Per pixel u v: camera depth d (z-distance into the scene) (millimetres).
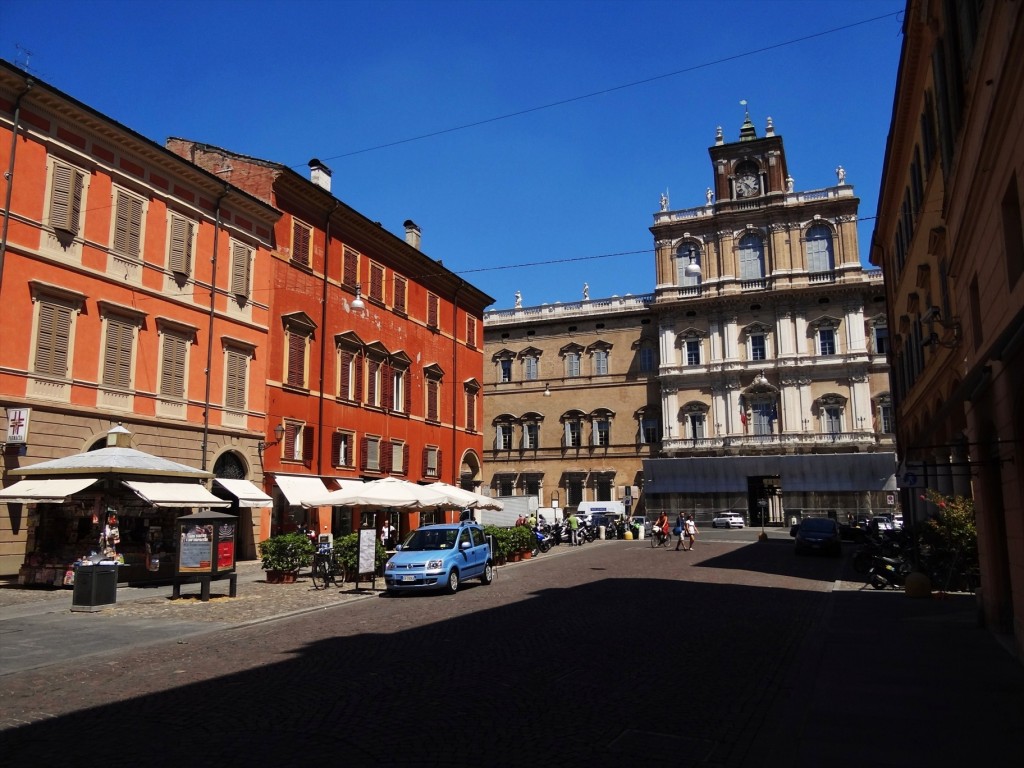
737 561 30672
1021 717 8344
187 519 19062
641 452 69938
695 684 9898
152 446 25547
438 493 28062
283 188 33094
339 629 14594
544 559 33562
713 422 65938
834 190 64938
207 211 28828
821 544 32531
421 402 43250
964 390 10953
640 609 16922
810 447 61938
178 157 26797
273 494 31234
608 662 11234
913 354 29203
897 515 57500
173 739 7555
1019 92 8992
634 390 71250
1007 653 11820
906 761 6957
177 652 12273
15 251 21453
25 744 7422
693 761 6984
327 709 8641
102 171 24469
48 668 11047
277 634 14078
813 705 8875
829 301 63812
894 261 33688
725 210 68062
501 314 78062
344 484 35219
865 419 61438
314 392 34250
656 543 44000
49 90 22297
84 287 23547
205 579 18844
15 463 21016
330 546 24219
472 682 9961
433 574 20109
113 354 24438
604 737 7652
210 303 28609
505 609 17141
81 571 16828
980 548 14539
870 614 16156
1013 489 11086
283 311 32656
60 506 22125
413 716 8359
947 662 11250
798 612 16500
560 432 73562
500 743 7434
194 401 27531
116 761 6926
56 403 22297
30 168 22109
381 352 39375
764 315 65875
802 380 63562
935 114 20797
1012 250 10203
